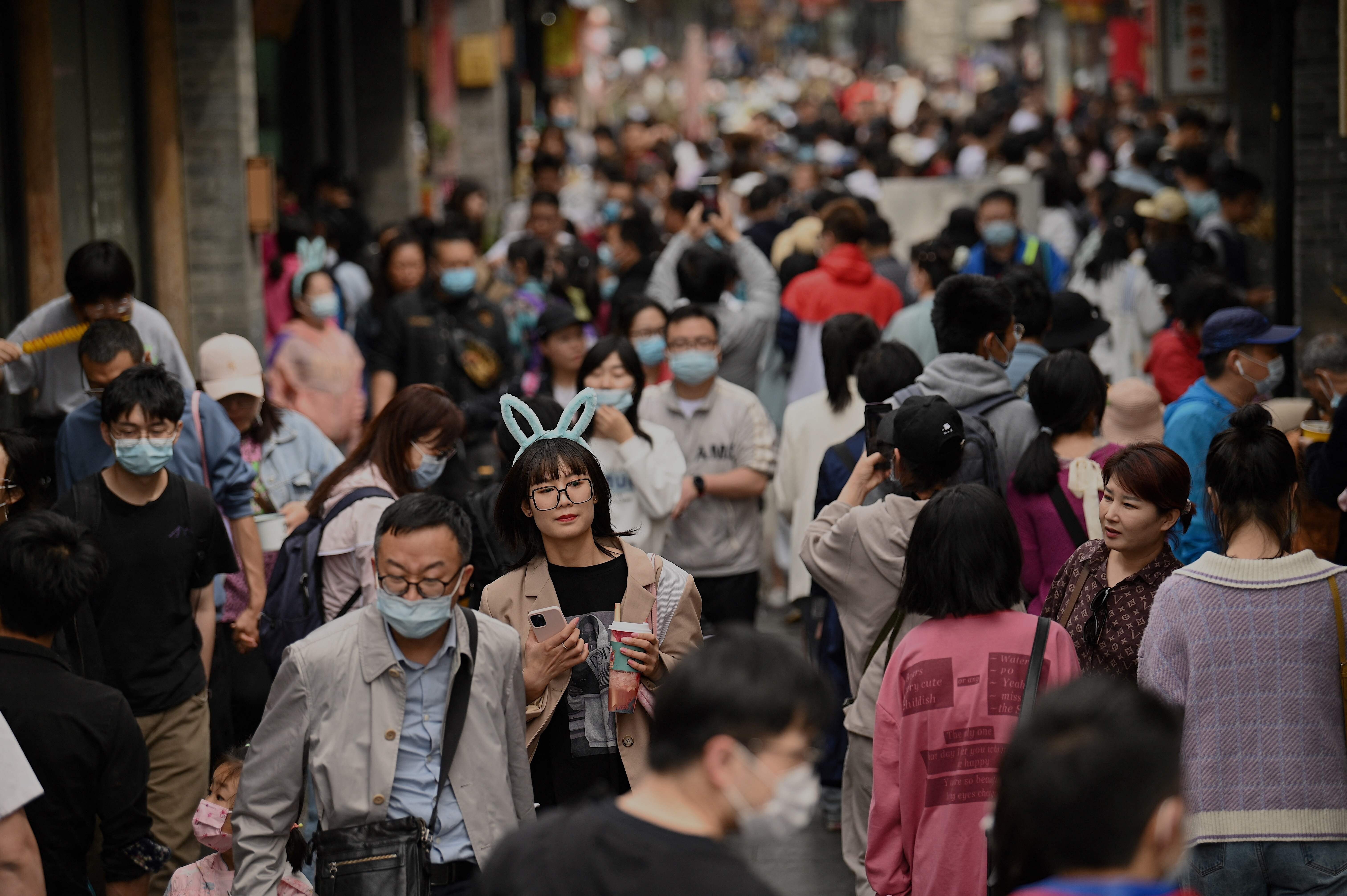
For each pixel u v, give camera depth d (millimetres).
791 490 19297
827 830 18297
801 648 24078
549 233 34969
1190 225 32188
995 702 11438
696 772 7059
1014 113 66062
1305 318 28516
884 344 17234
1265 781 11422
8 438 14344
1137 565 13141
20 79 23422
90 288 17578
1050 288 28266
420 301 26750
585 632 12633
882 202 37812
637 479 17359
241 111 28875
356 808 10695
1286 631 11477
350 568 14898
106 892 13180
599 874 6992
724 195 39219
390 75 50594
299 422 19312
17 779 10469
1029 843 6781
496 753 11078
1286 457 11758
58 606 11633
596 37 103438
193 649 15234
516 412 16406
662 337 21969
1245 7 37250
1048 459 15086
